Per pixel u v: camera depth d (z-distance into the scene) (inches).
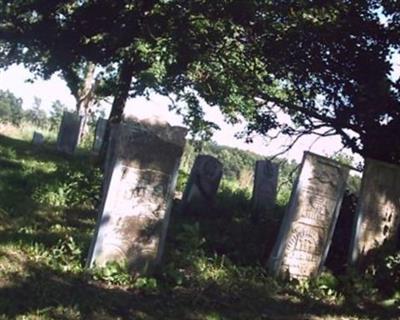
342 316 285.1
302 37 419.5
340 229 407.2
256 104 496.1
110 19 751.7
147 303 252.8
